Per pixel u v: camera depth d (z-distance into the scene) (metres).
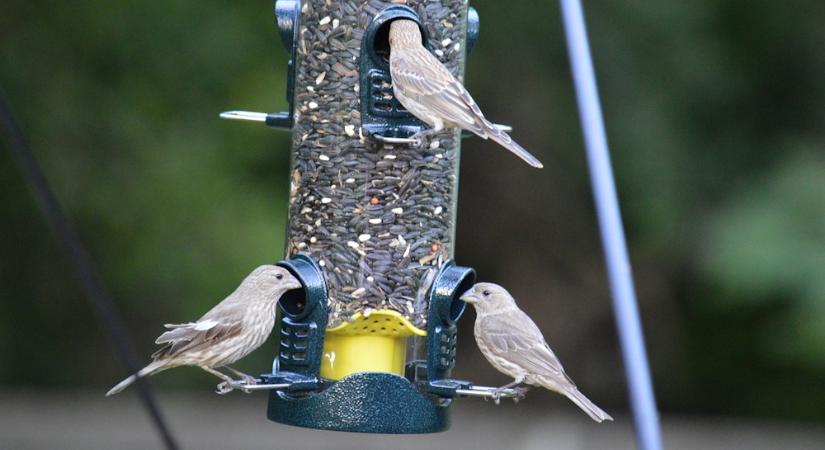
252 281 7.68
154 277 14.73
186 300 14.73
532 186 16.56
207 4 15.16
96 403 12.91
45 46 15.16
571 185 16.47
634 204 15.37
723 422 16.45
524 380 8.25
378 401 7.51
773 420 16.30
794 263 14.45
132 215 14.85
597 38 15.49
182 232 14.76
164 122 15.01
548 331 16.75
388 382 7.53
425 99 7.74
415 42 7.91
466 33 8.44
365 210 7.98
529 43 15.89
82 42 15.16
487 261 16.80
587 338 16.78
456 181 8.27
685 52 15.58
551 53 15.90
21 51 15.12
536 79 15.96
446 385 7.67
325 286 7.82
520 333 8.26
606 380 16.77
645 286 16.25
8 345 15.64
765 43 15.79
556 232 16.67
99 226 14.91
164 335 7.38
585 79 5.94
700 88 15.55
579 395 8.19
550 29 15.84
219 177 14.83
